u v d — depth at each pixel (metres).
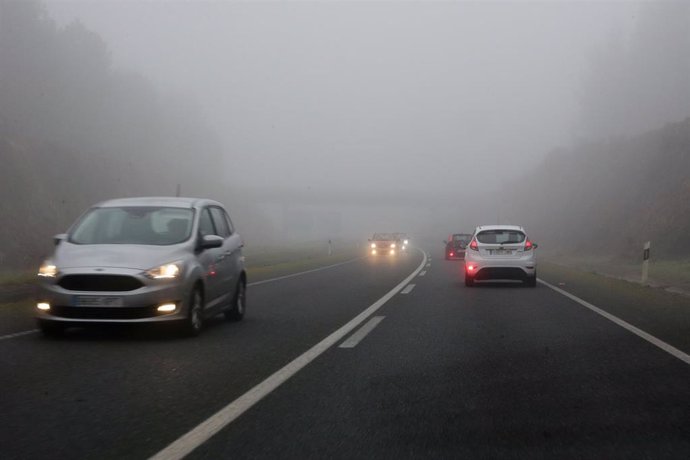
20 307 13.44
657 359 8.37
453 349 9.09
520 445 4.98
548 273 26.20
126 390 6.63
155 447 4.86
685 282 22.41
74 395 6.41
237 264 11.90
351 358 8.41
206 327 11.11
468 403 6.21
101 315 9.14
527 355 8.66
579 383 7.05
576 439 5.12
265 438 5.11
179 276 9.47
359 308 14.00
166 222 10.51
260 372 7.53
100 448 4.84
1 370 7.50
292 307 14.18
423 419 5.67
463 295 16.88
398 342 9.66
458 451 4.83
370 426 5.45
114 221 10.56
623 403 6.22
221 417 5.68
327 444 4.97
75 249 9.73
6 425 5.40
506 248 18.95
